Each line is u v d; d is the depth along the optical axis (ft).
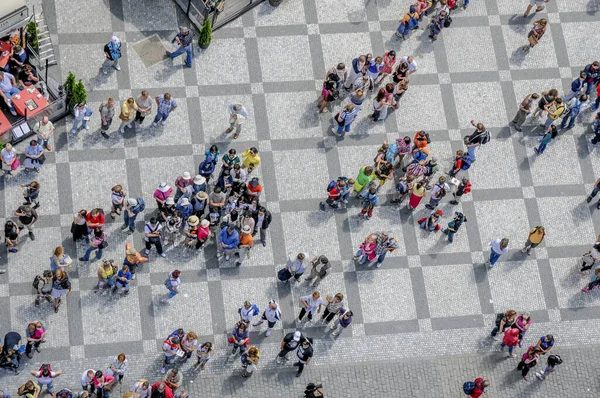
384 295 115.75
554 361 110.32
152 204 116.16
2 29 109.91
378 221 119.55
